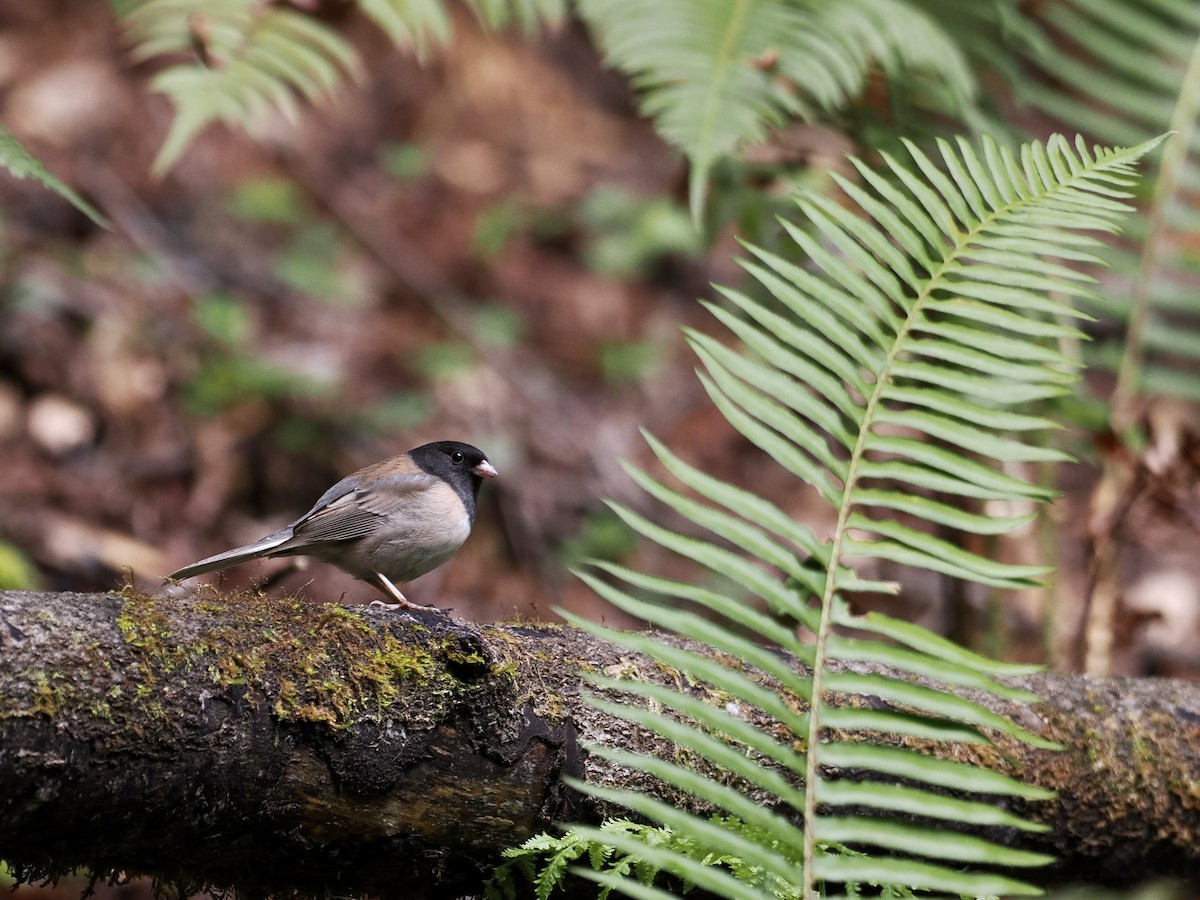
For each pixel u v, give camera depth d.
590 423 15.24
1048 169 5.13
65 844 4.62
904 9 6.47
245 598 5.03
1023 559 8.29
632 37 6.02
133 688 4.47
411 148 18.62
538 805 5.12
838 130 7.51
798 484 14.34
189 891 5.12
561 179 18.92
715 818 5.02
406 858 5.05
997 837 5.68
